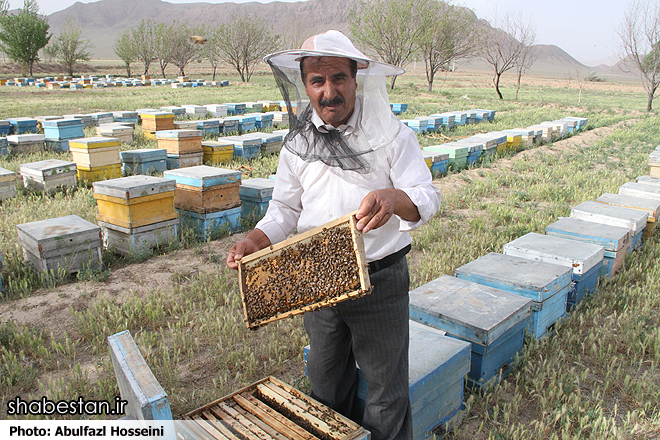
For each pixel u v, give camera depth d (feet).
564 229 18.53
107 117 57.41
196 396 11.93
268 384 9.70
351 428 8.13
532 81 256.93
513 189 33.83
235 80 193.88
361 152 6.54
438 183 35.32
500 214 26.71
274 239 8.12
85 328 14.87
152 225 21.11
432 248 21.72
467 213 28.40
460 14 122.93
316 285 6.39
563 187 33.22
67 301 16.92
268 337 14.57
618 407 11.54
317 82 6.40
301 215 7.95
